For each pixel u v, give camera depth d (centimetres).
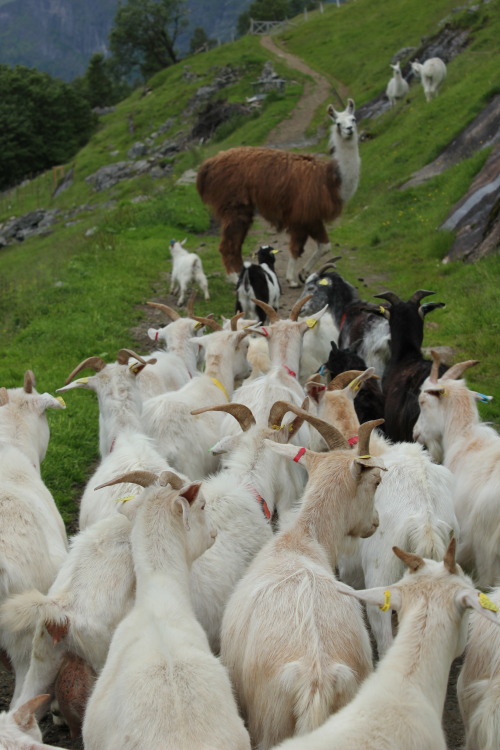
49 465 873
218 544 511
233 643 432
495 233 1669
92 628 435
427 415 681
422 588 394
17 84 6794
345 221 2362
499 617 370
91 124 6981
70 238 3011
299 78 4856
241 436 592
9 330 1445
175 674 360
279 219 1686
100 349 1305
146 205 2556
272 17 8856
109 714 363
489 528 572
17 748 323
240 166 1677
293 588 430
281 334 852
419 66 3120
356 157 1664
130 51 8944
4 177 6550
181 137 4928
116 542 466
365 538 532
